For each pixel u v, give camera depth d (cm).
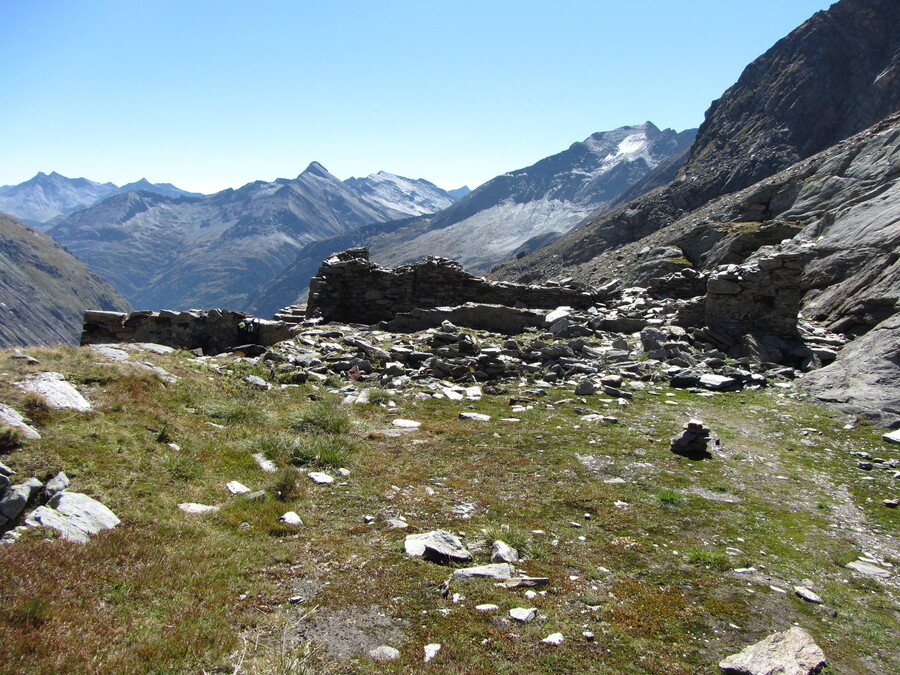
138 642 474
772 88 8888
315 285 2434
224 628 511
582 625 556
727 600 615
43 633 460
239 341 1734
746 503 872
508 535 718
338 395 1382
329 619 544
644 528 774
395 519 770
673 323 2047
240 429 1016
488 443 1099
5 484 637
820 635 564
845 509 873
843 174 3469
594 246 8156
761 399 1428
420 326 2175
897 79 7444
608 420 1236
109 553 581
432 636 528
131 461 773
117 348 1241
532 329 2111
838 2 8938
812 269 2327
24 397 799
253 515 728
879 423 1234
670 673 496
